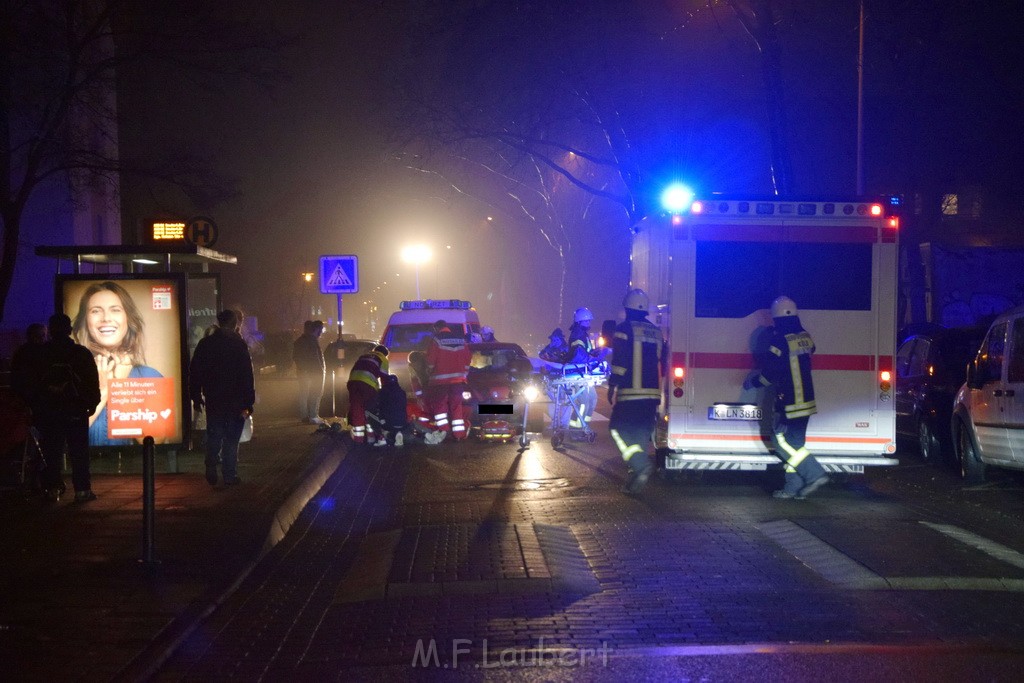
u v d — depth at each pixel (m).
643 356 10.80
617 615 6.52
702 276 10.68
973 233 31.44
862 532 8.84
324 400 21.30
